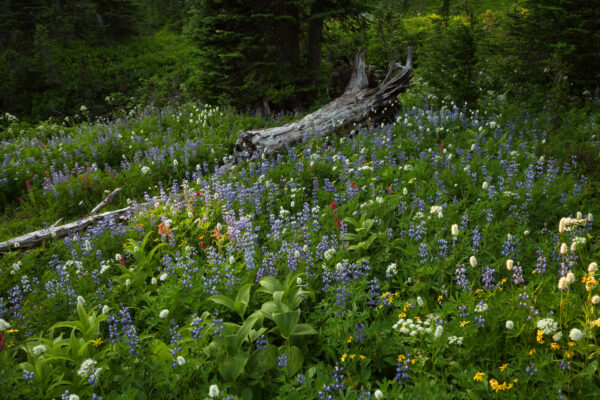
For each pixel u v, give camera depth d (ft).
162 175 36.55
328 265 17.29
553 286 13.83
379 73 65.51
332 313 14.80
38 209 32.12
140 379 12.42
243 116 52.31
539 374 10.93
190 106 57.26
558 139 30.27
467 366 11.79
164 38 166.71
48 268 21.53
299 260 17.54
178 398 11.98
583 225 17.58
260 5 53.83
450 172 25.45
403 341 12.82
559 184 22.74
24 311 17.13
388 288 16.43
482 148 30.12
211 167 39.42
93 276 18.85
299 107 56.13
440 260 16.71
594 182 23.48
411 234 18.65
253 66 54.54
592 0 37.63
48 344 13.41
